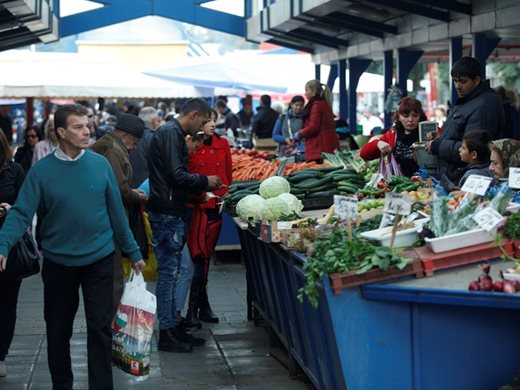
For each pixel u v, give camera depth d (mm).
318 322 5477
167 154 7695
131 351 6293
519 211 5691
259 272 8383
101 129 14625
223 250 13297
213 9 28484
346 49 22625
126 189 7477
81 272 6098
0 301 7059
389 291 4961
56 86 19922
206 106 7875
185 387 6918
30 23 19219
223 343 8305
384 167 8672
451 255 5199
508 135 12992
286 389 6848
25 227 5980
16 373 7371
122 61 38469
